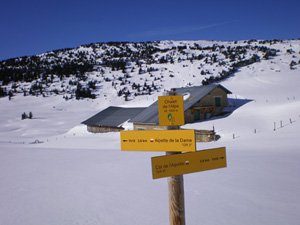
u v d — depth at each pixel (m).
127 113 49.75
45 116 90.19
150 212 9.02
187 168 3.73
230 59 158.12
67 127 71.44
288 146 22.34
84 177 14.79
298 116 34.66
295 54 157.00
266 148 22.17
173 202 3.80
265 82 79.50
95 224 8.28
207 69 143.75
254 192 10.52
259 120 36.72
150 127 39.09
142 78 144.75
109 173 15.53
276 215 8.21
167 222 8.13
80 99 119.06
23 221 8.84
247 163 16.05
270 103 46.06
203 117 42.16
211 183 12.10
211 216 8.36
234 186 11.46
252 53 167.12
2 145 38.62
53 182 13.95
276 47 190.62
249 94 59.38
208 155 3.84
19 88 144.62
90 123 51.22
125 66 176.00
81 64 181.75
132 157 21.16
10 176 15.98
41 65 195.50
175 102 3.92
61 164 19.36
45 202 10.68
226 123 37.31
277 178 12.45
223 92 45.25
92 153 24.59
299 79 80.31
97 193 11.52
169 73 147.75
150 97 107.06
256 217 8.13
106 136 43.94
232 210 8.77
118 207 9.65
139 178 13.95
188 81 129.50
